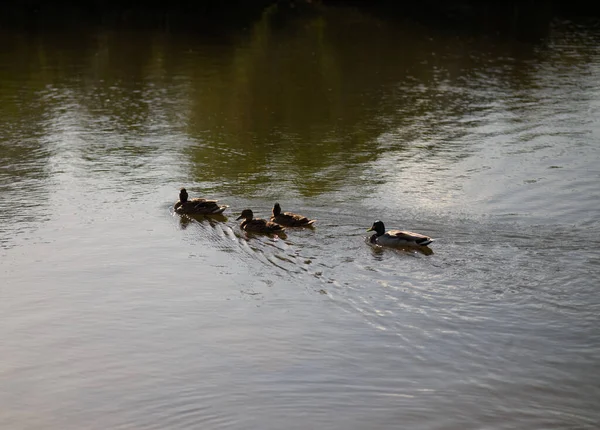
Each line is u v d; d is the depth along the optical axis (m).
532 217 18.55
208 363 12.34
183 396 11.46
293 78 36.00
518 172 22.38
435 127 27.77
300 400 11.33
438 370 12.09
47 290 14.87
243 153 24.47
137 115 29.25
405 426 10.71
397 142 25.80
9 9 54.81
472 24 53.91
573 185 21.09
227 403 11.27
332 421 10.84
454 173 22.28
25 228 17.95
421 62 39.94
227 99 31.92
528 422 10.80
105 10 55.44
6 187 20.91
